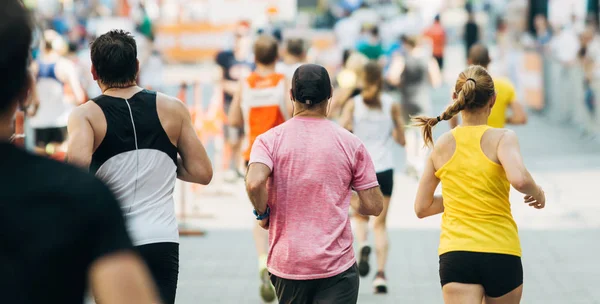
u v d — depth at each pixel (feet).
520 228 96.27
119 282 17.90
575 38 189.88
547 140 163.84
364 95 69.56
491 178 42.11
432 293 70.49
